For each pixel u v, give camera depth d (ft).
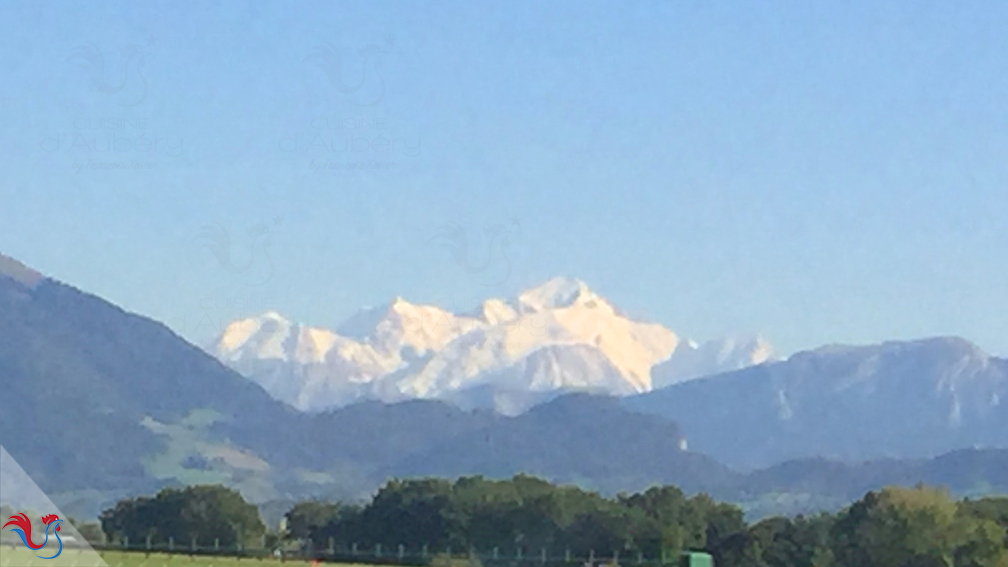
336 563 272.10
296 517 287.69
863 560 267.39
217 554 247.50
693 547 284.82
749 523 288.10
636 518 286.05
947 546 262.67
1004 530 263.49
